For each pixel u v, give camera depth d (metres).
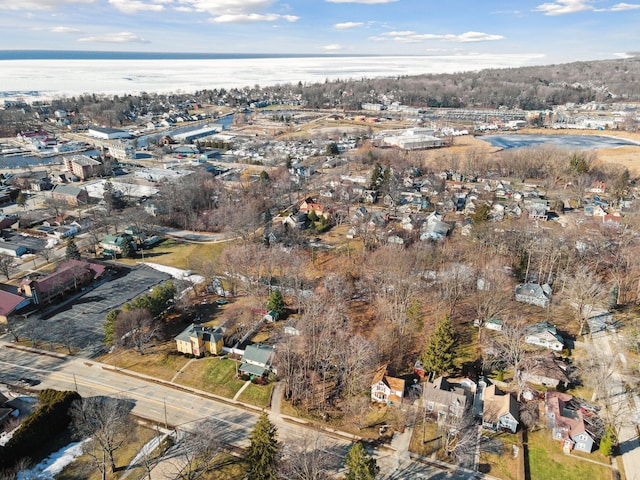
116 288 138.00
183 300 124.69
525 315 121.06
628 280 136.12
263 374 99.75
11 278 141.50
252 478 70.56
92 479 75.12
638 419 87.12
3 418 86.44
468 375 97.38
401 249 149.62
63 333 113.69
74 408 86.56
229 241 171.25
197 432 81.25
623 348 107.94
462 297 129.88
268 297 129.50
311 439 79.69
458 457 79.56
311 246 165.75
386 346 108.12
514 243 152.88
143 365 103.44
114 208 196.12
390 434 84.88
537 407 90.00
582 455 80.31
